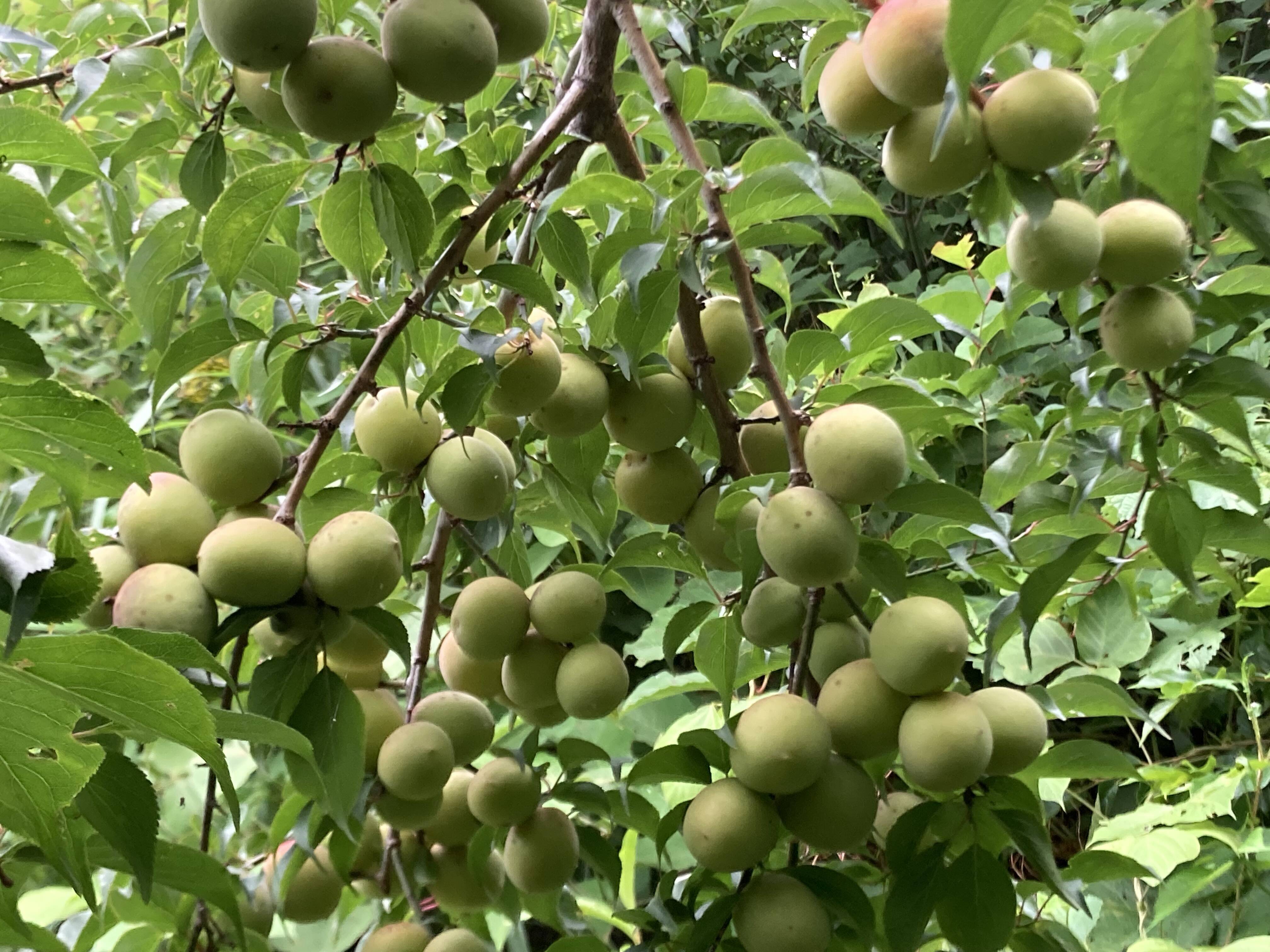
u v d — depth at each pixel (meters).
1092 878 0.42
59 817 0.29
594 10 0.42
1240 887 0.62
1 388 0.26
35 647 0.25
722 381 0.45
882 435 0.35
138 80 0.44
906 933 0.37
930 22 0.33
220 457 0.37
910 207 0.99
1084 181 0.42
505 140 0.47
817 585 0.36
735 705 0.62
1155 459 0.39
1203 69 0.20
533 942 0.77
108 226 0.53
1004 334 0.74
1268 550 0.42
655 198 0.38
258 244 0.37
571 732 0.78
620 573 0.71
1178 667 0.67
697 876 0.40
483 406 0.45
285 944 0.64
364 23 0.47
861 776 0.38
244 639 0.38
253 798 0.75
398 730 0.42
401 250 0.37
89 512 0.75
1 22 0.55
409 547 0.47
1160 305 0.38
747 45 1.06
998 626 0.39
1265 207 0.37
